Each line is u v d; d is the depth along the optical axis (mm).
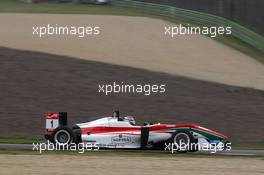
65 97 105938
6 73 114500
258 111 104812
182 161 57750
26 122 93875
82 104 103312
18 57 125062
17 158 57656
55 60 125312
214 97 110938
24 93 106062
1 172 48375
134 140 67938
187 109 103750
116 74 119375
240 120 99875
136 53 140250
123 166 53031
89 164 54031
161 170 51031
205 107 105188
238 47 155750
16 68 117625
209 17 174750
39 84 110750
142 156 62469
